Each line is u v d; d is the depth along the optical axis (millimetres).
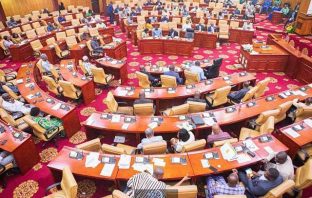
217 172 4551
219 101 7461
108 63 10031
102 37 13547
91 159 4848
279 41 11586
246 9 19250
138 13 18219
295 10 17719
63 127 6723
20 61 12914
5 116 6254
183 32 14180
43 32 15641
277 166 4594
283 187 3975
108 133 6621
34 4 20875
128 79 10516
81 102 8797
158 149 5105
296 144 5328
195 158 4836
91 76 9766
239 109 6492
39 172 5898
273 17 18484
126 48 12945
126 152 5398
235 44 14484
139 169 4625
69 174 4281
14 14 19984
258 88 7629
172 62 12172
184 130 5168
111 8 19359
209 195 4406
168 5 20812
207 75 9539
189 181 4688
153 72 9391
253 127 6457
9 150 5449
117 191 3881
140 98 7035
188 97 7609
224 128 6809
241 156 4840
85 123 6117
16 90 8531
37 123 6113
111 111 6875
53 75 9633
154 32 13828
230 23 15422
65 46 13320
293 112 6742
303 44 12117
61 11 20172
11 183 5609
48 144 6785
